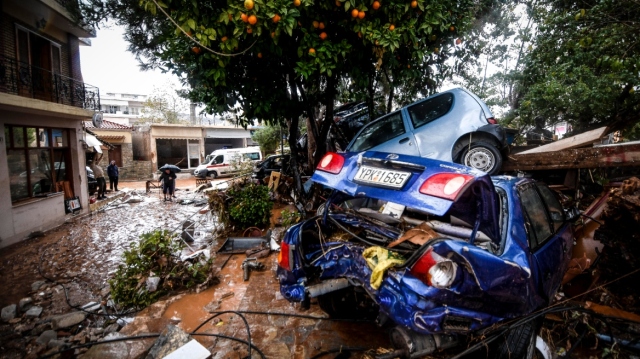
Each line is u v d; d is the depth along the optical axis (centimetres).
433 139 546
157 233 509
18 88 891
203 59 502
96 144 1659
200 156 2933
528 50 913
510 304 234
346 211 326
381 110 973
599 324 324
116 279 471
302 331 344
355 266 267
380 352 247
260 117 662
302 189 799
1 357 345
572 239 359
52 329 394
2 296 514
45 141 1041
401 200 228
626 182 374
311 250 319
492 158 516
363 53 562
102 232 916
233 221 748
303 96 693
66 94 1078
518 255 243
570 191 626
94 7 764
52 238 862
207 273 489
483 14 898
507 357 240
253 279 492
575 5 720
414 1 475
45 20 1027
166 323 378
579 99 865
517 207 272
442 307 206
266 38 498
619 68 460
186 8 432
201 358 296
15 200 888
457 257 206
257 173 1411
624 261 362
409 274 217
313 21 499
